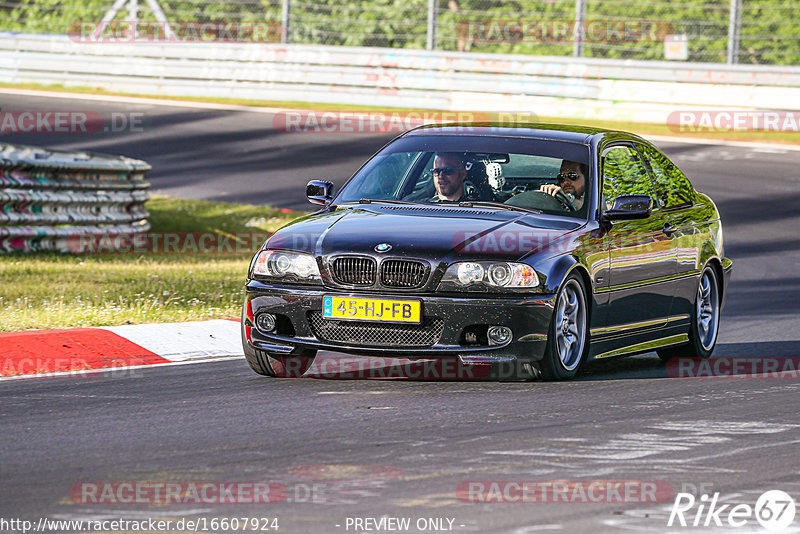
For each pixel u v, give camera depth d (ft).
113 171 147.84
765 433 55.16
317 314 66.44
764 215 176.45
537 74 263.70
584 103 261.44
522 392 64.85
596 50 272.92
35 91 287.28
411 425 55.98
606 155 75.31
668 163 82.74
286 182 201.98
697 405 62.08
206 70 286.66
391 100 274.77
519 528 39.70
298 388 65.98
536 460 49.11
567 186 72.38
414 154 75.77
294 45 281.33
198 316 93.09
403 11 294.87
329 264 66.18
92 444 51.93
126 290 105.19
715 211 85.25
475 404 61.26
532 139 75.25
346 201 74.59
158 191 193.47
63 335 80.07
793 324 99.40
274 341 67.51
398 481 45.57
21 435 53.78
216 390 65.51
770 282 130.00
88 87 293.43
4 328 82.89
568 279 67.15
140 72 290.35
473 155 74.38
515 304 64.69
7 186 130.52
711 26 269.44
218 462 48.62
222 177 205.36
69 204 139.95
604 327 71.10
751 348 86.02
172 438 53.16
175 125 252.01
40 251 137.49
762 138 243.81
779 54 265.95
